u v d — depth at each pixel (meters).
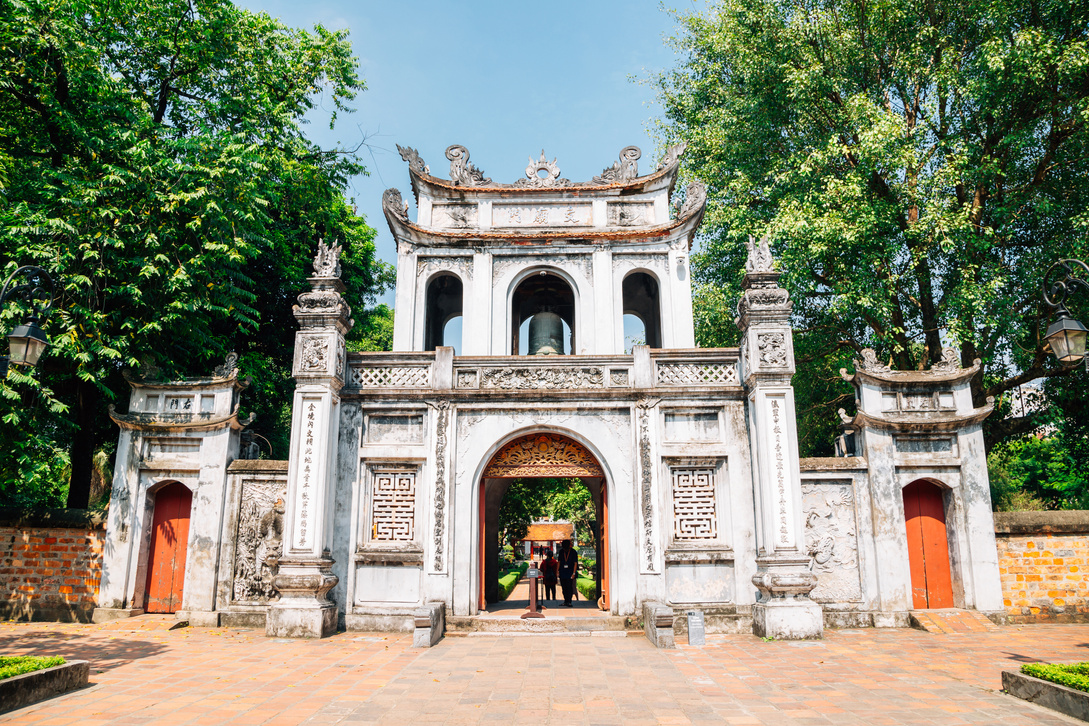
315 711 6.67
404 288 15.74
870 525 12.26
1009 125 15.82
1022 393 17.45
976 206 16.30
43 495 18.86
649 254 15.98
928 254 16.44
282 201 18.19
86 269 12.80
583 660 9.17
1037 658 9.26
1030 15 15.20
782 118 18.25
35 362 8.20
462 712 6.62
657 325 18.02
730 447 12.41
